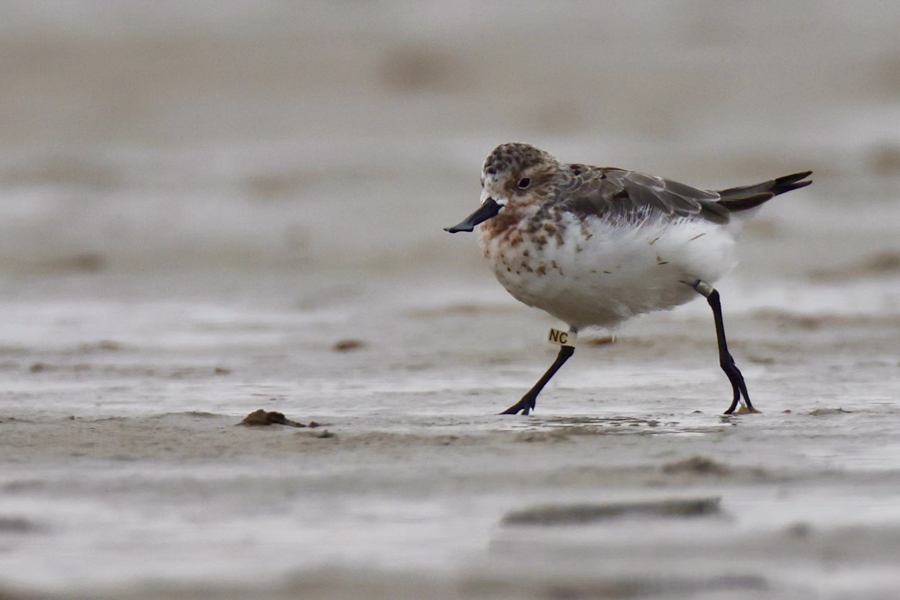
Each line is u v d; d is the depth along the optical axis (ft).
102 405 31.94
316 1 180.04
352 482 21.83
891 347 40.86
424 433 27.07
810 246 65.92
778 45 156.04
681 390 34.35
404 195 80.53
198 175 89.61
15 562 17.22
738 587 16.01
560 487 21.35
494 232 31.42
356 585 16.15
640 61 148.36
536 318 48.49
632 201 30.91
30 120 116.67
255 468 23.03
